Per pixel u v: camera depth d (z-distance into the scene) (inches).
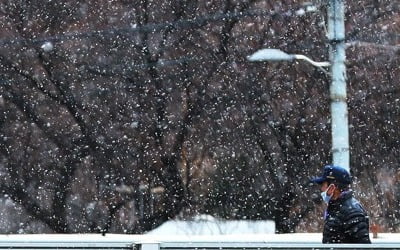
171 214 4192.9
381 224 3973.9
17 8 4375.0
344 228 1145.4
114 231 4261.8
